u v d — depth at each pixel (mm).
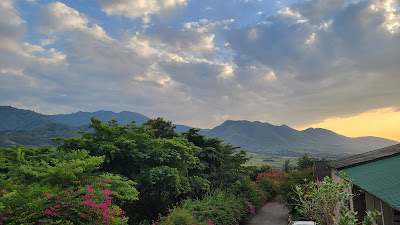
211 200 24844
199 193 32312
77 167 16094
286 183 32844
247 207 31516
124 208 23641
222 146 40188
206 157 35031
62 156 18484
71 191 12477
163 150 24844
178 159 25375
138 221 24969
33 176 16547
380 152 16359
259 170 62062
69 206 11484
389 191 9273
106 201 13328
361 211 13703
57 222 10578
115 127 24969
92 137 23156
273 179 48188
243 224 30578
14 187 12102
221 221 22891
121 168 22781
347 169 14438
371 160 14523
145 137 25984
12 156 23516
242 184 35812
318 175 31703
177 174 23469
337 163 17359
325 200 9914
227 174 34719
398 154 14422
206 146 36656
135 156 22875
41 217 10875
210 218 21828
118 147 22750
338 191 9945
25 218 10172
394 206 7773
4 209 10266
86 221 11891
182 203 24375
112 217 13141
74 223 11562
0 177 13898
